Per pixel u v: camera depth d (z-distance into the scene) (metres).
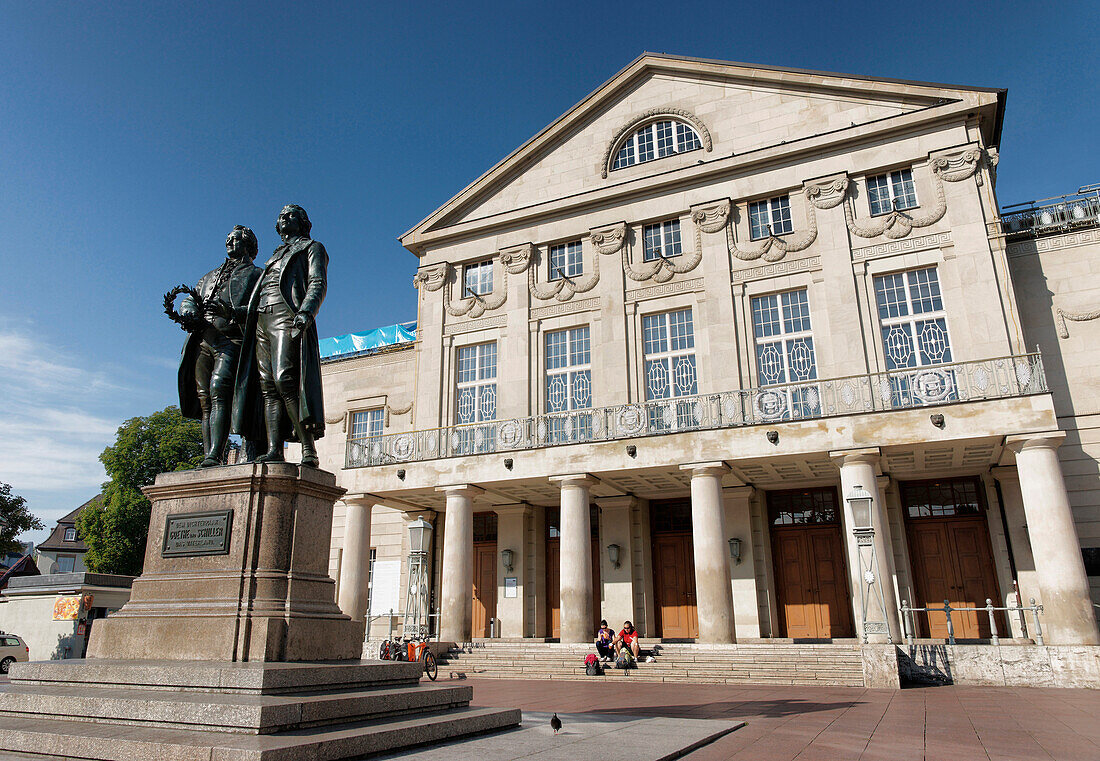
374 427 28.41
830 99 22.78
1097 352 19.39
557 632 23.97
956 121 20.66
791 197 22.25
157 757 4.50
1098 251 20.00
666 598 22.70
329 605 6.92
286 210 8.34
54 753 4.84
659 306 22.92
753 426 18.20
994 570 19.55
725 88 24.31
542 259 25.27
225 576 6.50
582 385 23.67
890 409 17.09
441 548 25.44
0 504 31.70
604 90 25.70
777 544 21.84
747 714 9.65
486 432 22.95
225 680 5.47
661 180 23.64
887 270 20.44
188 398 8.12
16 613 30.47
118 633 6.55
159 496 7.20
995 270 19.25
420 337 26.39
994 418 16.19
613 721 7.76
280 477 6.79
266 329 7.81
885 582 16.22
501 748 5.60
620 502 22.58
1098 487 18.59
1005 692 13.02
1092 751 6.88
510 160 26.52
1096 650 13.84
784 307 21.53
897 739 7.52
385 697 5.96
